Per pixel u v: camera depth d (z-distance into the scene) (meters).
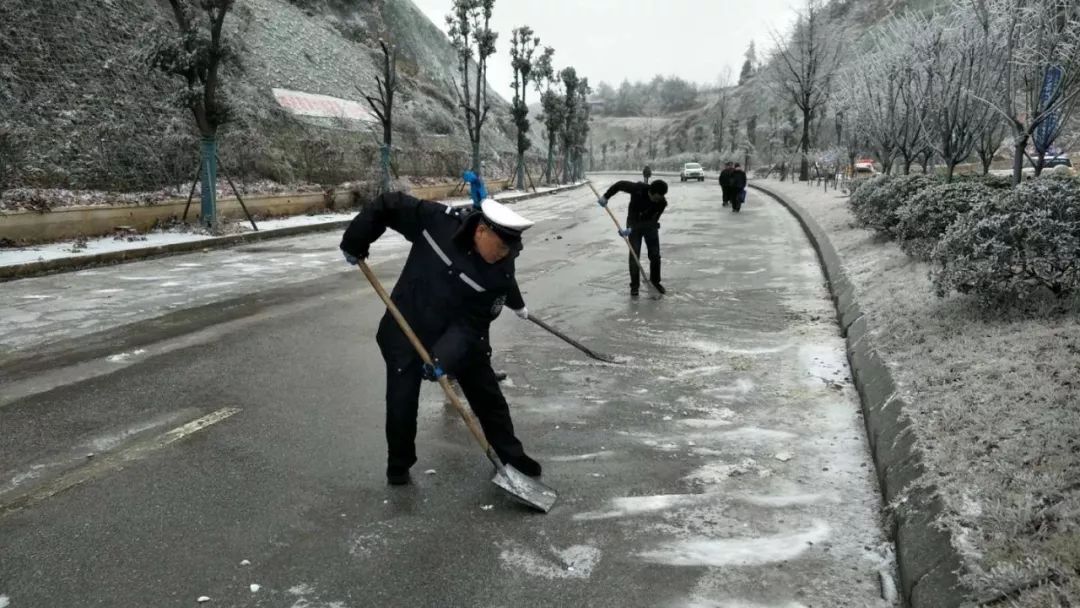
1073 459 3.11
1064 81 7.92
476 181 3.83
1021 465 3.19
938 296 5.84
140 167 18.23
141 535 3.43
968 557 2.67
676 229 17.48
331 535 3.45
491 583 3.07
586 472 4.14
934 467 3.37
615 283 10.23
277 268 11.85
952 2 11.05
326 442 4.56
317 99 31.47
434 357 3.68
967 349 4.83
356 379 5.85
